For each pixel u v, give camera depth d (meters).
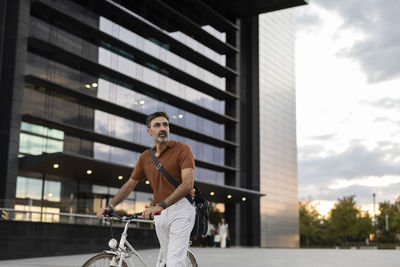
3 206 17.38
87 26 27.66
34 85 25.30
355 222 62.06
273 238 41.72
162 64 33.78
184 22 36.66
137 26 32.97
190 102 35.44
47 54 26.25
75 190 27.86
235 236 39.34
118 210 29.91
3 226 13.54
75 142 27.30
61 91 26.33
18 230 13.91
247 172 40.50
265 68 44.03
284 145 45.22
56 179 26.77
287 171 45.06
